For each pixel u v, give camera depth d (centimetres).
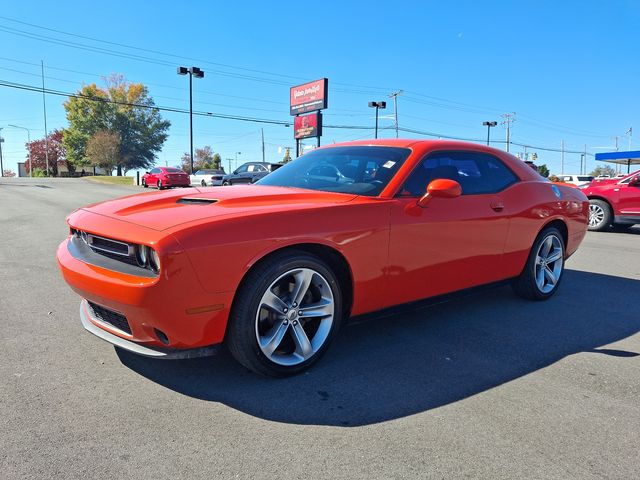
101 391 272
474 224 378
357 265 307
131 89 7550
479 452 222
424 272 348
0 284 507
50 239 812
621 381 303
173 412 251
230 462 210
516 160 455
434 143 384
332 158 397
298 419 248
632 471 211
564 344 365
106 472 201
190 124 3328
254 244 261
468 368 317
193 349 261
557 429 244
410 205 335
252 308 268
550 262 485
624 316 439
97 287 258
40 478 196
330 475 203
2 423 236
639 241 964
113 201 340
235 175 2559
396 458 216
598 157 2666
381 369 312
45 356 318
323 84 3158
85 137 7362
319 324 306
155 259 242
